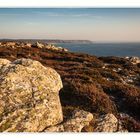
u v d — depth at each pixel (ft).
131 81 85.25
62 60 134.41
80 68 88.58
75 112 44.34
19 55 131.13
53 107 41.04
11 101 39.58
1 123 37.37
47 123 40.06
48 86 43.60
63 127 40.96
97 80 65.31
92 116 44.04
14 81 41.88
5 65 44.98
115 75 80.07
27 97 40.73
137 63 131.54
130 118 48.80
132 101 53.21
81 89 52.60
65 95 51.78
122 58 134.92
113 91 59.11
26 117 38.65
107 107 49.34
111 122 44.27
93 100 49.80
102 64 114.62
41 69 45.78
